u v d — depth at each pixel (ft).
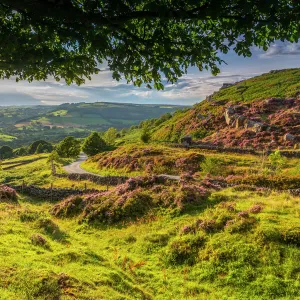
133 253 58.59
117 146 275.80
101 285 38.45
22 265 36.96
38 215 71.82
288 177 107.65
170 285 46.32
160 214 75.10
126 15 16.40
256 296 41.16
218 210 67.10
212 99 398.21
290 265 45.32
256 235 52.75
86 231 73.97
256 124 231.30
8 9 17.57
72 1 17.22
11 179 201.36
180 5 15.92
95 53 19.69
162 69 19.79
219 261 49.52
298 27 17.22
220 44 19.20
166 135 326.24
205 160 150.92
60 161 259.60
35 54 18.67
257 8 15.88
